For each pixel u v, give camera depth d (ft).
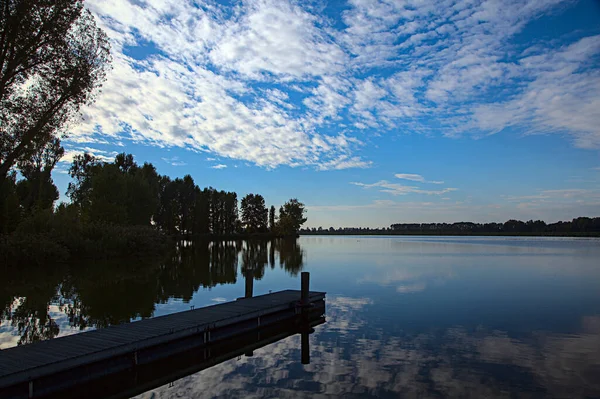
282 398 26.08
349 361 33.58
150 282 76.89
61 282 75.51
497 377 29.73
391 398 26.05
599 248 213.46
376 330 43.62
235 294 64.49
